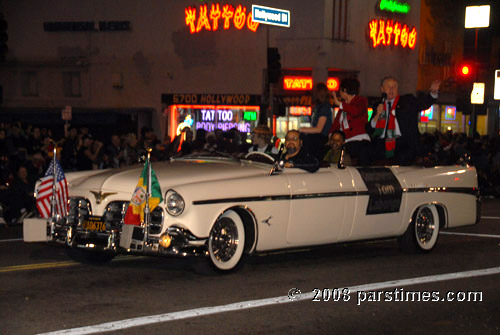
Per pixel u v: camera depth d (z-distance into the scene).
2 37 18.61
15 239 12.39
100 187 8.88
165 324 6.59
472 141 23.41
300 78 31.17
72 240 8.91
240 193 8.77
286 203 9.19
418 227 10.82
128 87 34.09
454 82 38.31
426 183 10.84
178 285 8.21
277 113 23.95
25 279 8.50
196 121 32.97
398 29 34.62
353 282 8.56
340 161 9.96
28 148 21.73
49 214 9.24
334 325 6.74
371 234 10.23
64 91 35.03
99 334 6.25
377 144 11.29
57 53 34.91
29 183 15.98
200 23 32.88
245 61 32.19
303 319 6.90
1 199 15.54
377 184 10.21
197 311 7.06
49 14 34.84
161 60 33.62
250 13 31.98
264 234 9.02
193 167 9.29
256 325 6.65
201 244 8.46
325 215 9.61
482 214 16.86
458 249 11.29
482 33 22.97
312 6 30.84
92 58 34.53
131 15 33.91
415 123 11.25
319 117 11.77
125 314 6.91
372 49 33.28
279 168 9.28
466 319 7.07
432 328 6.74
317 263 9.83
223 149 16.05
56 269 9.16
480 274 9.16
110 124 33.50
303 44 31.09
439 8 37.34
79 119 33.53
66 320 6.68
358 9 32.38
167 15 33.47
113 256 10.03
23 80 35.50
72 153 18.97
